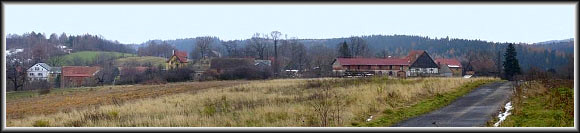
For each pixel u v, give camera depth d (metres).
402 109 19.69
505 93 26.44
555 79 31.70
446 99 23.59
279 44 100.75
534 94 23.09
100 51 117.81
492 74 77.44
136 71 70.38
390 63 77.31
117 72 76.31
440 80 34.72
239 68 60.53
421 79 37.28
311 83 36.59
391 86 28.73
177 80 58.38
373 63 76.69
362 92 25.33
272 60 85.75
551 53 82.56
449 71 80.88
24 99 42.03
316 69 76.06
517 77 42.84
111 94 41.38
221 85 44.94
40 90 50.72
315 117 16.75
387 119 17.00
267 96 27.12
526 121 15.44
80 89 50.41
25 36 93.56
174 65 79.44
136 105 25.31
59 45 110.69
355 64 75.81
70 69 71.06
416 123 16.08
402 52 155.75
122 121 17.75
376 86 28.98
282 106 20.36
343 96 24.30
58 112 25.97
